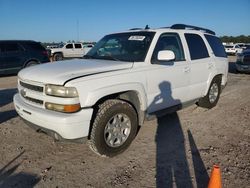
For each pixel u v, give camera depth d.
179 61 5.26
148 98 4.54
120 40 5.12
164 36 5.04
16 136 4.83
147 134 5.04
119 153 4.18
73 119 3.53
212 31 6.90
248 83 11.32
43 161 3.96
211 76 6.18
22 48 13.43
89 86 3.68
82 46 29.36
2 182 3.41
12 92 8.95
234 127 5.51
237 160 4.07
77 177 3.55
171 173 3.68
